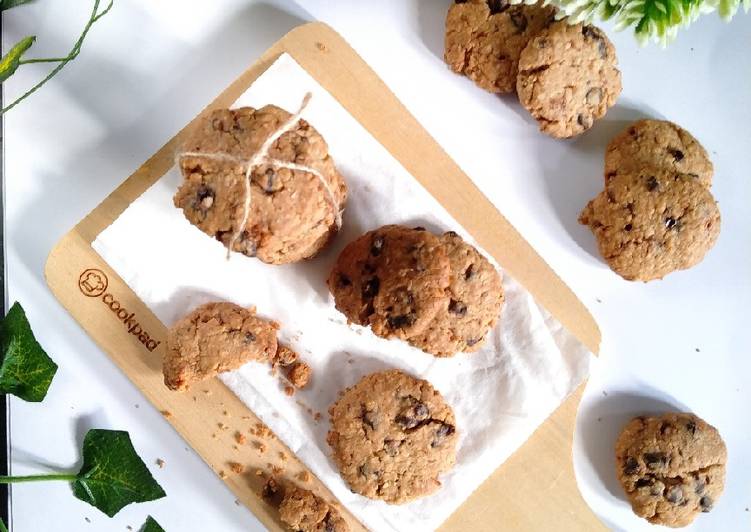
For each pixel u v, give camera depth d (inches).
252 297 16.5
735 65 17.3
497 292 16.0
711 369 17.4
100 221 16.5
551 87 16.1
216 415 16.6
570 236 17.2
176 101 17.0
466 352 16.2
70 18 16.9
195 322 16.0
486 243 16.8
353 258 15.8
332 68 16.5
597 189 17.2
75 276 16.5
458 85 17.1
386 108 16.6
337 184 15.2
